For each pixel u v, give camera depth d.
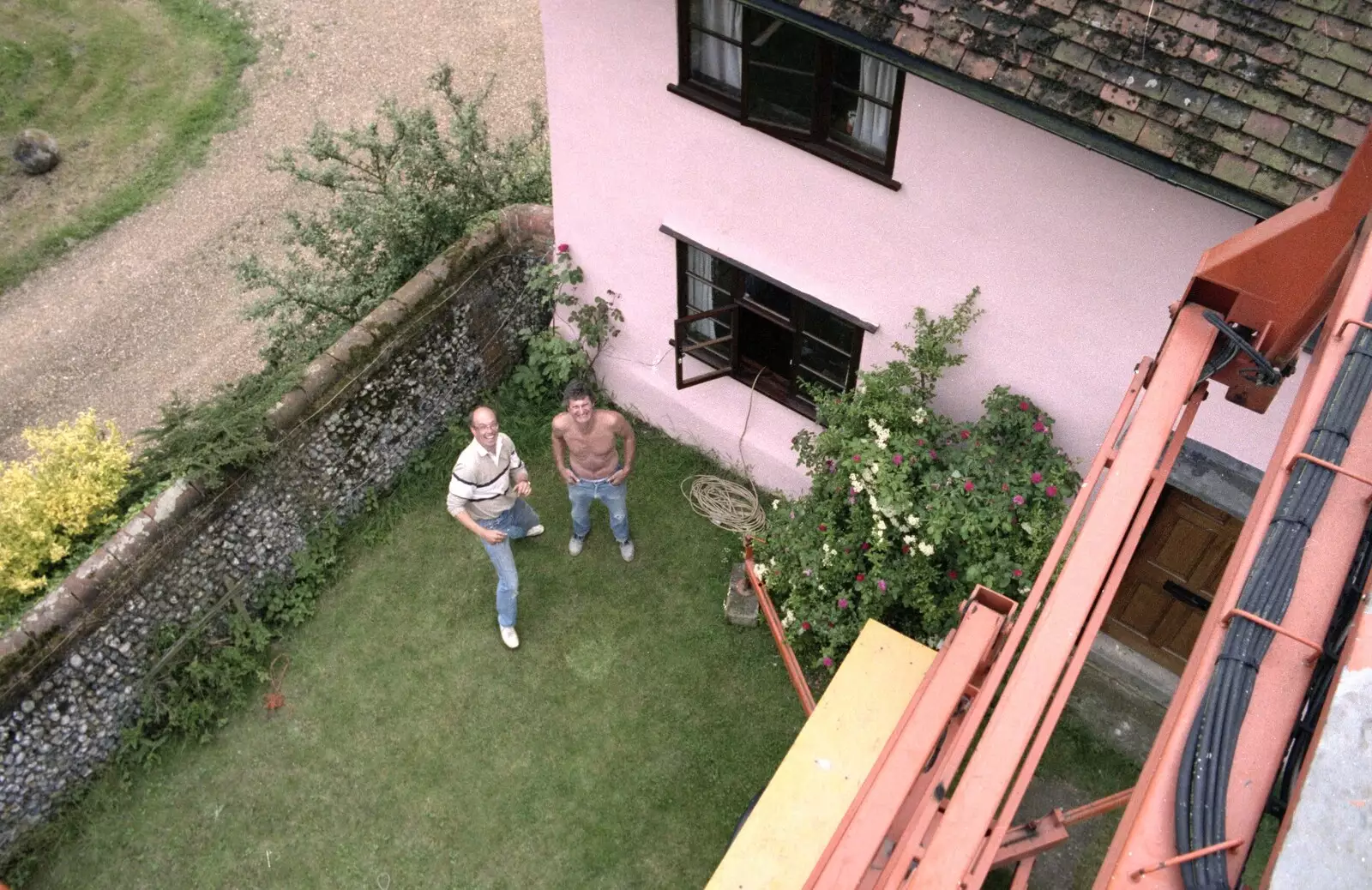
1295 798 2.50
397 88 13.21
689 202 7.63
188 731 7.68
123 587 7.21
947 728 4.60
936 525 6.84
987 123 5.86
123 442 10.16
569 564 8.65
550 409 9.64
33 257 11.74
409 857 7.25
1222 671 2.84
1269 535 3.08
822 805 5.59
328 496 8.49
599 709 7.87
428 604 8.44
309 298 8.86
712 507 8.90
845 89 6.34
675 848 7.23
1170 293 5.93
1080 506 4.12
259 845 7.32
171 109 13.00
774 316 8.00
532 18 14.02
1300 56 4.89
